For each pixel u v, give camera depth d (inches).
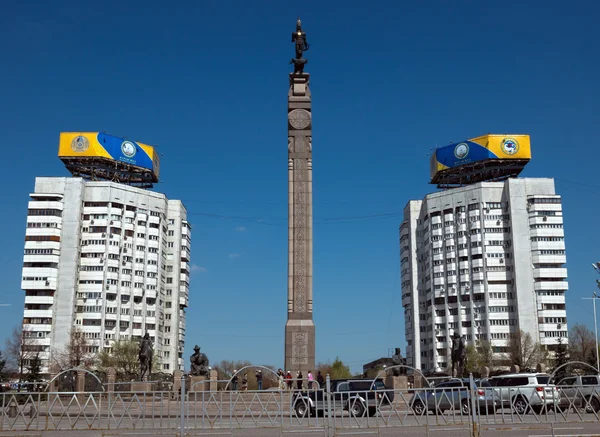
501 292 4498.0
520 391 884.6
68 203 4512.8
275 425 824.9
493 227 4596.5
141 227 4756.4
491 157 4675.2
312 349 1756.9
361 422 833.5
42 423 895.1
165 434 800.9
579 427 849.5
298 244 1829.5
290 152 1892.2
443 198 4840.1
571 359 3501.5
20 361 3705.7
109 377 1905.8
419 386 1865.2
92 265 4480.8
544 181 4586.6
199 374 1985.7
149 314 4704.7
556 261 4453.7
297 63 1940.2
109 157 4682.6
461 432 813.9
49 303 4345.5
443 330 4685.0
